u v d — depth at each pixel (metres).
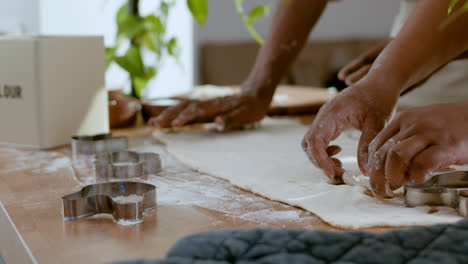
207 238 0.38
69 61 0.97
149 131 1.17
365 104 0.66
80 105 1.00
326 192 0.64
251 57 3.75
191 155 0.88
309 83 3.76
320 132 0.67
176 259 0.34
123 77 2.85
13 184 0.72
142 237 0.51
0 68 0.96
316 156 0.67
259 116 1.12
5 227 0.59
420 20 0.69
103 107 1.04
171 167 0.82
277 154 0.88
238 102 1.09
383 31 4.45
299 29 1.11
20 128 0.96
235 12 3.90
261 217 0.57
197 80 3.86
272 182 0.70
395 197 0.62
